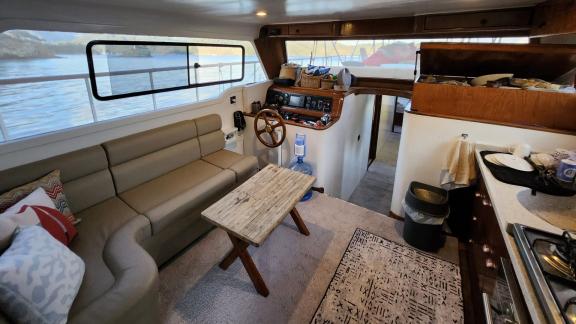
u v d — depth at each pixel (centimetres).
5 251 117
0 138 228
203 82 319
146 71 257
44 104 321
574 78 195
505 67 220
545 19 174
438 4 187
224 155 286
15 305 102
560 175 146
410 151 233
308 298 175
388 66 341
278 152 324
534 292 84
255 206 184
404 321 160
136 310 128
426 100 218
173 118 261
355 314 165
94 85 222
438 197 224
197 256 210
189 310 167
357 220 254
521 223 115
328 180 325
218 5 190
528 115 188
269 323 160
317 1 172
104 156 204
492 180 154
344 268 199
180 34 261
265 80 374
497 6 195
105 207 196
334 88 327
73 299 120
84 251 154
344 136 349
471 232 204
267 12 229
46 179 169
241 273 195
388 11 223
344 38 313
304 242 225
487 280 142
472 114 204
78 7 187
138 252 150
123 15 213
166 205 195
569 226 114
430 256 210
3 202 148
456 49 204
